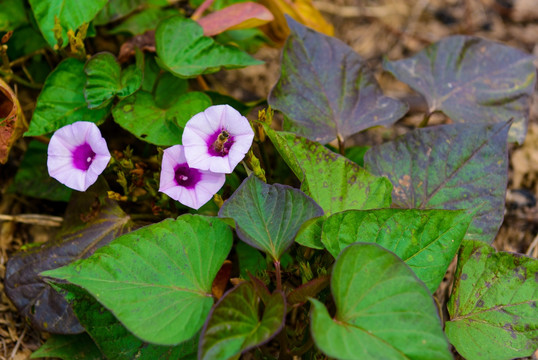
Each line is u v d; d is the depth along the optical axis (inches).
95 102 14.8
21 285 14.6
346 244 13.2
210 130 13.6
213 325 11.9
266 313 12.5
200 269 13.1
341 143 15.8
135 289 12.6
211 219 13.3
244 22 16.1
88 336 14.4
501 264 13.8
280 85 15.7
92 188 15.1
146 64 16.5
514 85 16.8
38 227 16.6
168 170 13.6
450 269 16.6
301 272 14.1
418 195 15.0
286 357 13.6
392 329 11.7
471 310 13.8
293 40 16.0
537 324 13.4
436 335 11.6
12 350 15.0
